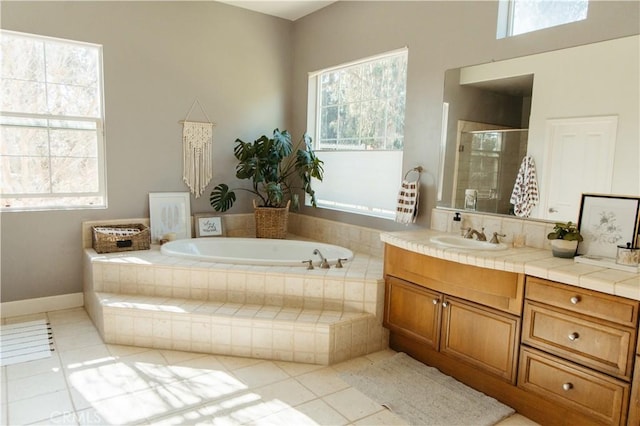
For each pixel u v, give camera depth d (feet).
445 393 8.22
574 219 8.11
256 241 13.96
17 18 10.93
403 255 9.47
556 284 6.82
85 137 12.37
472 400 8.00
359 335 9.69
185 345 9.61
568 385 6.73
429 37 10.84
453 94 10.31
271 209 14.30
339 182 14.40
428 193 11.05
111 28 12.27
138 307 9.80
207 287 10.52
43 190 11.89
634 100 7.32
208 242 13.55
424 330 9.13
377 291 9.89
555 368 6.91
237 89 14.82
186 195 14.07
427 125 11.00
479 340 8.07
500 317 7.69
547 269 6.88
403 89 12.03
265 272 10.29
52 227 11.93
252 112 15.25
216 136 14.55
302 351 9.24
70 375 8.43
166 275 10.64
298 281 10.17
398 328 9.70
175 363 9.05
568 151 8.19
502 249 8.55
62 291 12.22
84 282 12.28
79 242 12.36
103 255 11.57
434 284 8.87
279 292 10.27
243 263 10.94
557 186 8.37
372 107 13.10
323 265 10.94
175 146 13.78
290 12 14.94
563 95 8.24
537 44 8.63
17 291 11.60
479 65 9.71
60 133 11.99
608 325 6.21
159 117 13.37
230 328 9.41
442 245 8.88
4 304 11.44
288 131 16.19
